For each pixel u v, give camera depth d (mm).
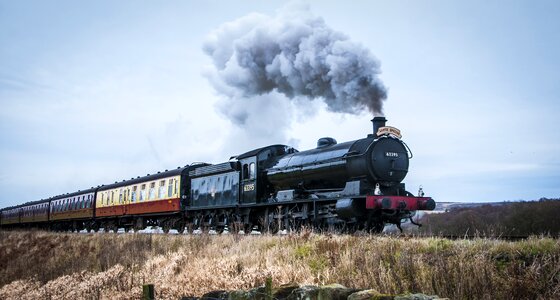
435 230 19203
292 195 18562
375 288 8086
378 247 9875
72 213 41406
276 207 19391
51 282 18219
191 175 26812
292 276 9641
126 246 20109
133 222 33000
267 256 11844
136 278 14578
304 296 6703
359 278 8531
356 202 15523
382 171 16297
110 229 36312
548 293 6945
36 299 16781
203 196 25078
